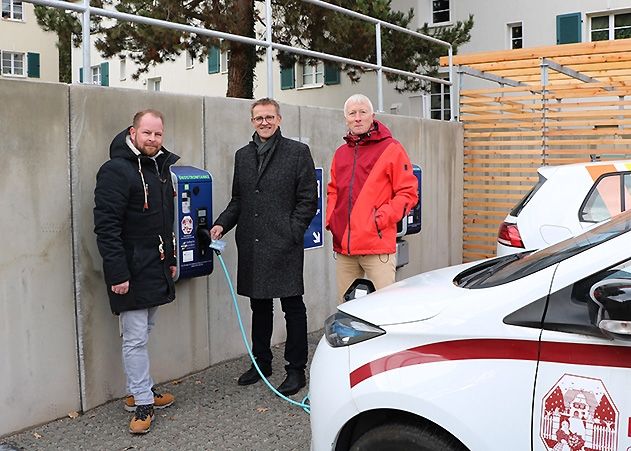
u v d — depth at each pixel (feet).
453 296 8.84
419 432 8.30
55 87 13.74
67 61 95.50
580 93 29.40
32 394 13.65
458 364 8.10
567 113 29.63
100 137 14.66
